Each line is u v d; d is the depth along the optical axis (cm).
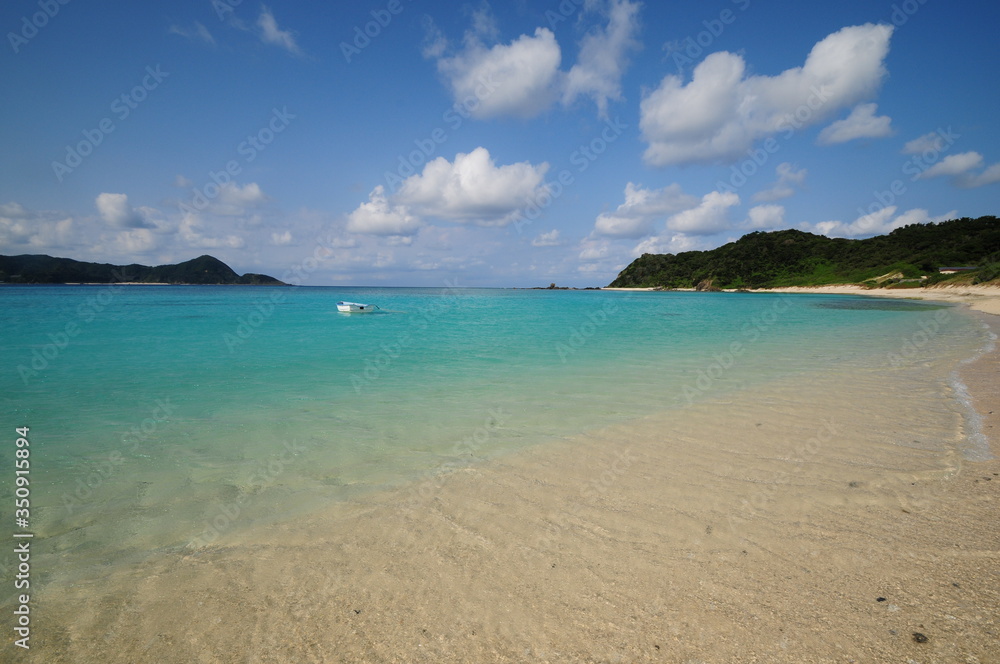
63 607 350
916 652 294
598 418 840
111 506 508
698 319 3456
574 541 437
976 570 375
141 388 1084
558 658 300
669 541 434
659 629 321
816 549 414
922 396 981
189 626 332
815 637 309
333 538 445
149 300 6562
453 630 326
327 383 1142
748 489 541
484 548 427
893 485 545
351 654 306
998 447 666
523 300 8175
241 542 439
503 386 1103
